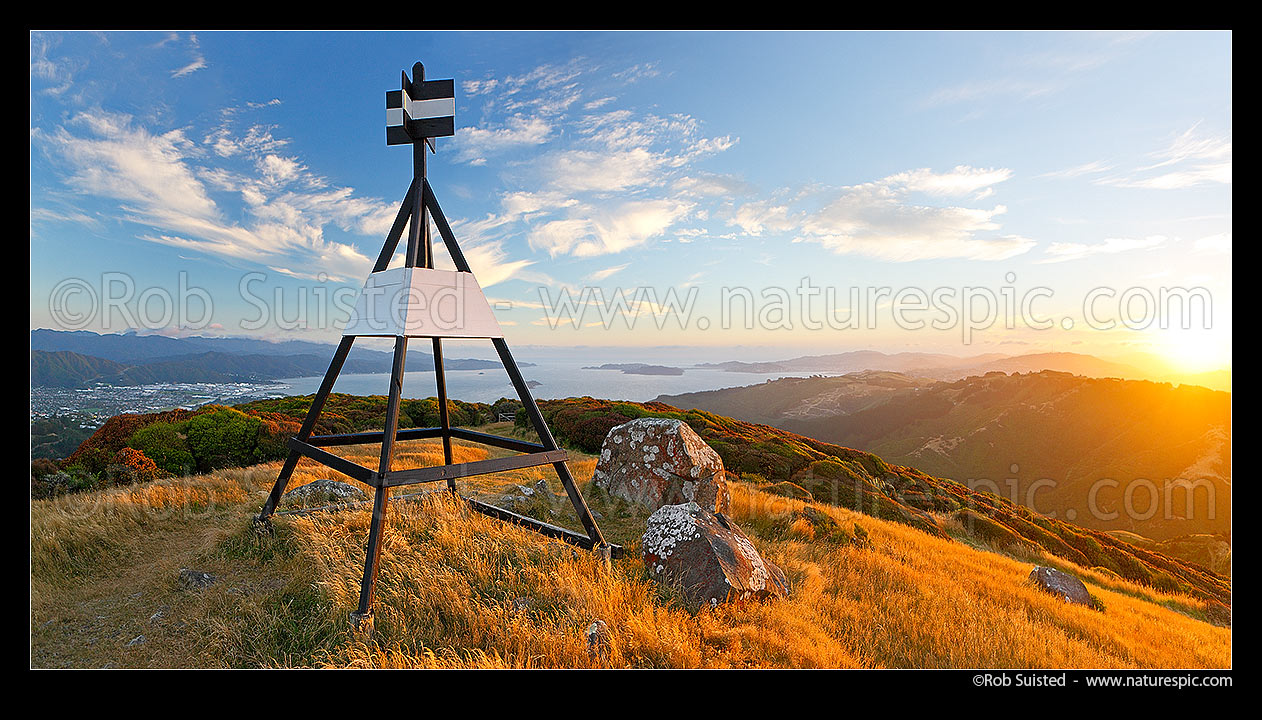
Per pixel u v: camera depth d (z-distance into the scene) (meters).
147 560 6.27
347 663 4.15
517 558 5.89
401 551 5.70
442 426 7.75
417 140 6.40
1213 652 6.73
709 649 4.58
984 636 5.73
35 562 5.57
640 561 6.20
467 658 4.23
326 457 5.78
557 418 24.66
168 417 14.45
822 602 6.08
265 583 5.46
